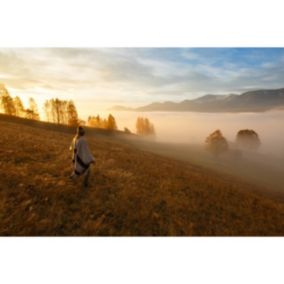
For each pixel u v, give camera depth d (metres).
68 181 5.04
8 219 3.89
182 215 4.96
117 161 7.18
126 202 4.79
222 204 5.86
